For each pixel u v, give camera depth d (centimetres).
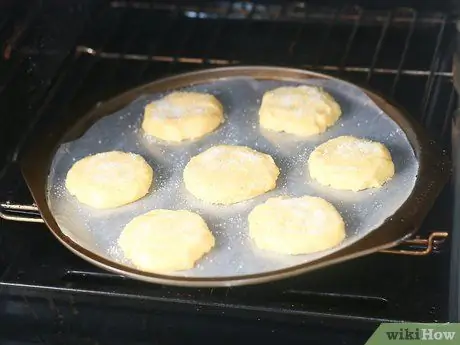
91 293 50
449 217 56
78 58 76
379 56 76
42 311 54
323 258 48
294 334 51
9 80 63
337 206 54
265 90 67
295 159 59
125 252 51
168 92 68
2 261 57
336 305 52
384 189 55
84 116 65
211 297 51
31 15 67
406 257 55
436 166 55
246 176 56
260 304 50
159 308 54
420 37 77
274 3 79
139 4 82
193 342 52
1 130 63
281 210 53
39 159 59
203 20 82
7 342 52
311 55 77
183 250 50
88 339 52
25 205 55
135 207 56
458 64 60
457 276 48
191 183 57
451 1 76
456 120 57
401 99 71
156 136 63
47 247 58
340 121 63
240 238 52
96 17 78
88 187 56
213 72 69
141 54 78
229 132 63
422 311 51
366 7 78
